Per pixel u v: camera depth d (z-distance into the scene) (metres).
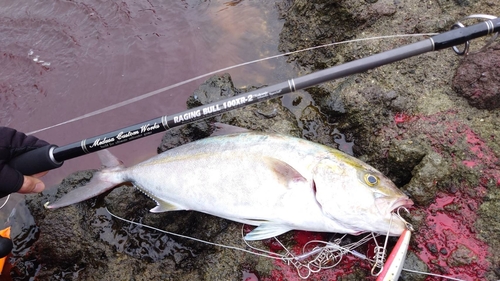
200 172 0.55
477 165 0.51
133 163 0.68
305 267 0.51
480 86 0.53
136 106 0.72
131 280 0.54
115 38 0.80
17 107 0.75
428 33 0.62
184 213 0.59
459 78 0.55
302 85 0.48
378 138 0.57
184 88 0.72
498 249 0.47
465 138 0.52
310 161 0.51
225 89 0.65
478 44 0.57
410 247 0.49
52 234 0.57
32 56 0.80
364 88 0.60
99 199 0.62
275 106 0.64
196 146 0.56
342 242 0.52
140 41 0.78
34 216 0.62
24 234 0.62
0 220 0.65
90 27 0.82
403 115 0.57
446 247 0.48
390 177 0.56
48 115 0.74
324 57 0.70
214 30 0.77
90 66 0.77
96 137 0.51
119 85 0.74
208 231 0.57
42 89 0.76
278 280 0.51
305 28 0.72
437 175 0.50
